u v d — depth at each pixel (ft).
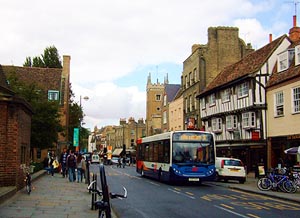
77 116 195.21
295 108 90.22
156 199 53.93
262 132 102.89
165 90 206.18
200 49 151.33
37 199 48.67
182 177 75.15
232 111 116.57
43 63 216.13
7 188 50.90
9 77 112.27
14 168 53.47
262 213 41.65
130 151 276.62
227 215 39.88
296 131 89.25
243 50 153.69
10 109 53.62
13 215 36.17
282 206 48.26
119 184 80.02
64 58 190.39
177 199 53.98
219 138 126.72
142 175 103.81
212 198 55.42
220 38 152.66
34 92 110.11
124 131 351.46
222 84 122.83
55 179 85.61
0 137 53.06
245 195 61.26
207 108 137.28
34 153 151.33
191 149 76.84
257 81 104.78
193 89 157.07
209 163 76.79
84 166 79.61
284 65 98.73
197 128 148.15
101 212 26.91
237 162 88.58
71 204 45.14
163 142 82.28
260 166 89.97
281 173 72.90
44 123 107.24
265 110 103.55
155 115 235.20
